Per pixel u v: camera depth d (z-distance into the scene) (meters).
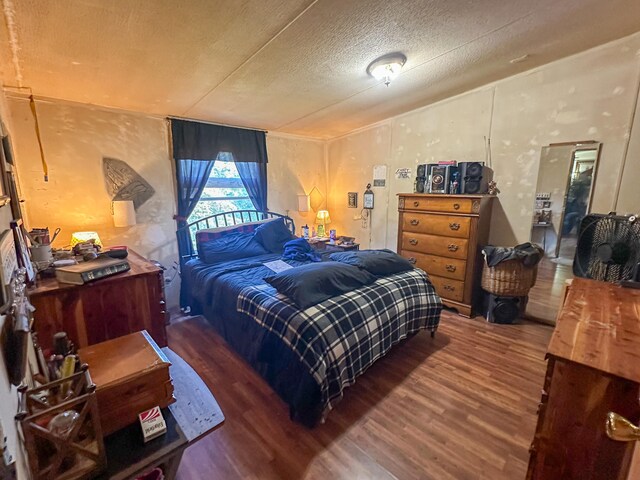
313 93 2.71
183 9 1.44
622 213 2.30
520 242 2.88
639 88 2.15
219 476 1.38
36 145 2.46
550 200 2.65
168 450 0.90
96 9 1.40
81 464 0.81
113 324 1.73
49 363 0.99
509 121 2.81
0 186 1.30
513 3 1.60
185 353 2.43
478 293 3.07
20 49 1.71
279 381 1.75
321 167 4.73
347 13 1.57
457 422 1.69
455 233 2.99
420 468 1.41
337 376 1.65
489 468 1.41
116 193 2.88
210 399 1.12
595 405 0.85
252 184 3.89
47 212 2.56
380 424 1.68
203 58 1.95
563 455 0.93
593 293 1.37
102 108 2.75
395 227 3.96
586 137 2.41
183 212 3.30
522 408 1.79
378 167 4.04
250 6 1.46
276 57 1.99
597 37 2.13
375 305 2.02
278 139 4.15
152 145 3.07
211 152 3.45
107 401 0.92
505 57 2.31
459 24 1.76
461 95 3.10
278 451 1.51
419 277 2.50
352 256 2.52
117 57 1.87
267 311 1.86
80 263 1.78
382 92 2.82
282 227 3.66
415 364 2.24
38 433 0.73
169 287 3.30
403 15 1.62
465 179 2.97
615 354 0.87
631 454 0.78
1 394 0.65
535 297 2.87
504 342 2.54
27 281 1.51
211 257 2.95
